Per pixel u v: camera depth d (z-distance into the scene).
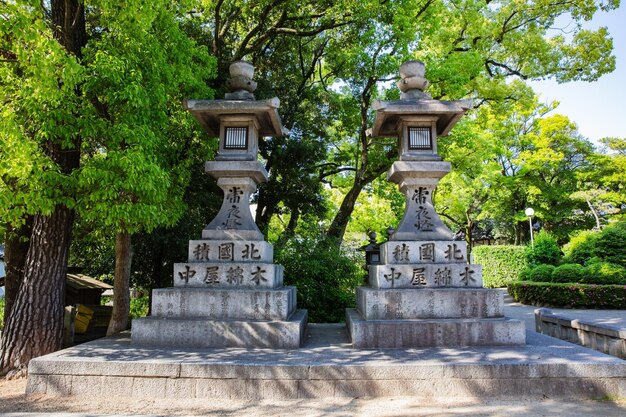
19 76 7.34
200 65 9.70
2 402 5.37
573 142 29.53
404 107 7.59
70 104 6.34
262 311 6.95
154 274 12.55
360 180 16.05
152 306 7.02
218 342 6.69
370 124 15.21
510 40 17.20
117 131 6.72
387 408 5.00
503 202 30.98
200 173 11.95
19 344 6.96
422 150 7.83
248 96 8.05
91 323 10.97
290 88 15.56
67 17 7.21
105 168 6.59
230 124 8.01
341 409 4.99
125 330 9.33
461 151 16.42
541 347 6.52
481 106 18.52
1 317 11.52
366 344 6.61
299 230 15.62
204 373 5.47
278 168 15.24
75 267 12.17
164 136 8.33
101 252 13.88
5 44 6.18
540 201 29.44
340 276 12.07
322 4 13.63
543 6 16.66
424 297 6.93
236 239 7.59
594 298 15.80
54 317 7.25
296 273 11.55
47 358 5.77
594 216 30.48
